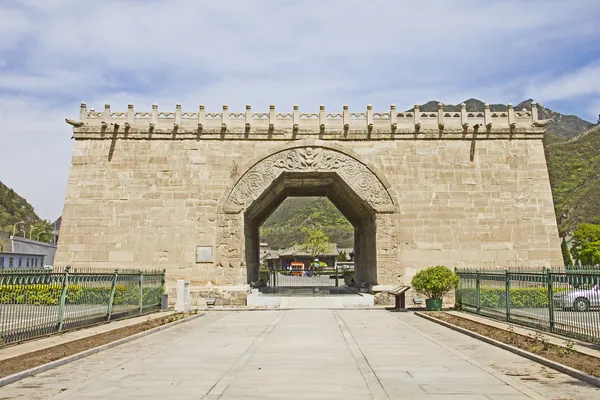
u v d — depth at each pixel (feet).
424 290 81.61
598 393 28.09
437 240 95.50
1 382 30.19
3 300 43.91
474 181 97.35
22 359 37.91
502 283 67.31
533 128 99.30
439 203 96.63
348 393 28.09
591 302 44.98
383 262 95.20
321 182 108.27
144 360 39.09
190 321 68.80
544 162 98.22
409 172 97.55
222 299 93.09
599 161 325.21
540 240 95.50
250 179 97.45
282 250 319.47
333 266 299.79
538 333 51.65
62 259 94.48
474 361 37.96
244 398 27.02
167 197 96.84
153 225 95.86
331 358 39.58
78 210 96.07
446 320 65.72
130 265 94.63
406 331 56.90
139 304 75.25
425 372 33.96
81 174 97.30
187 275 94.68
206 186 97.19
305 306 89.81
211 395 27.71
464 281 81.10
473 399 26.71
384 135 98.58
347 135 98.53
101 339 49.08
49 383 31.19
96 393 28.37
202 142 98.53
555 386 29.84
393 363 37.35
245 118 98.99
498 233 95.71
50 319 51.60
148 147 98.37
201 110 99.04
